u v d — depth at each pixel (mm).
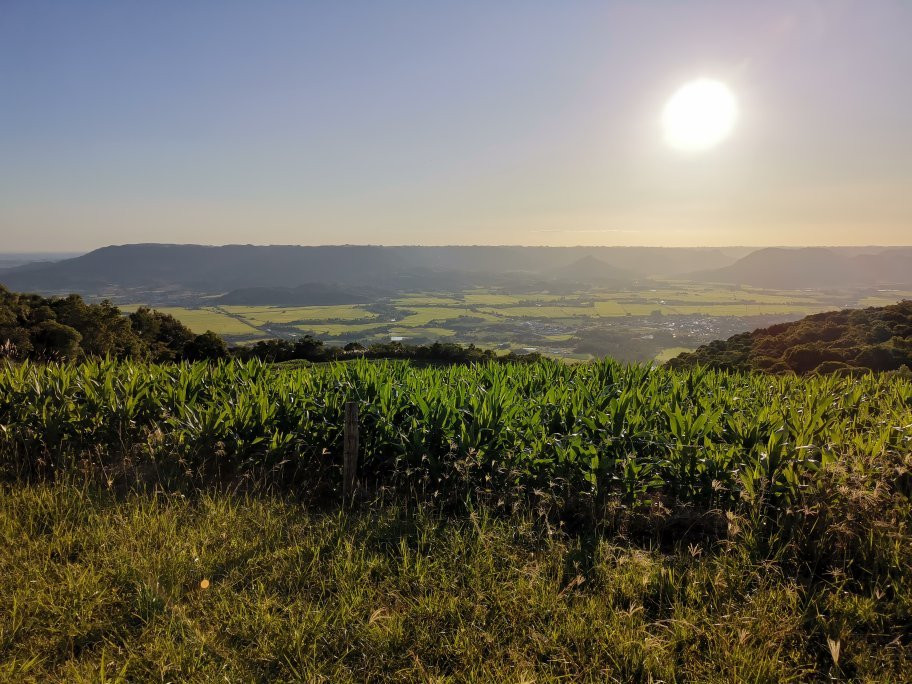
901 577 4031
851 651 3473
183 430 6406
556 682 3195
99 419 6980
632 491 5418
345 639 3475
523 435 6137
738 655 3309
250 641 3479
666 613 3830
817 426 5945
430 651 3443
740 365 28438
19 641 3406
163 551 4344
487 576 4180
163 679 3102
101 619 3637
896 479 5363
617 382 8188
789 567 4375
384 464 6438
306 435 6578
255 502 5477
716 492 5363
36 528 4828
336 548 4578
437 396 6965
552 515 5430
